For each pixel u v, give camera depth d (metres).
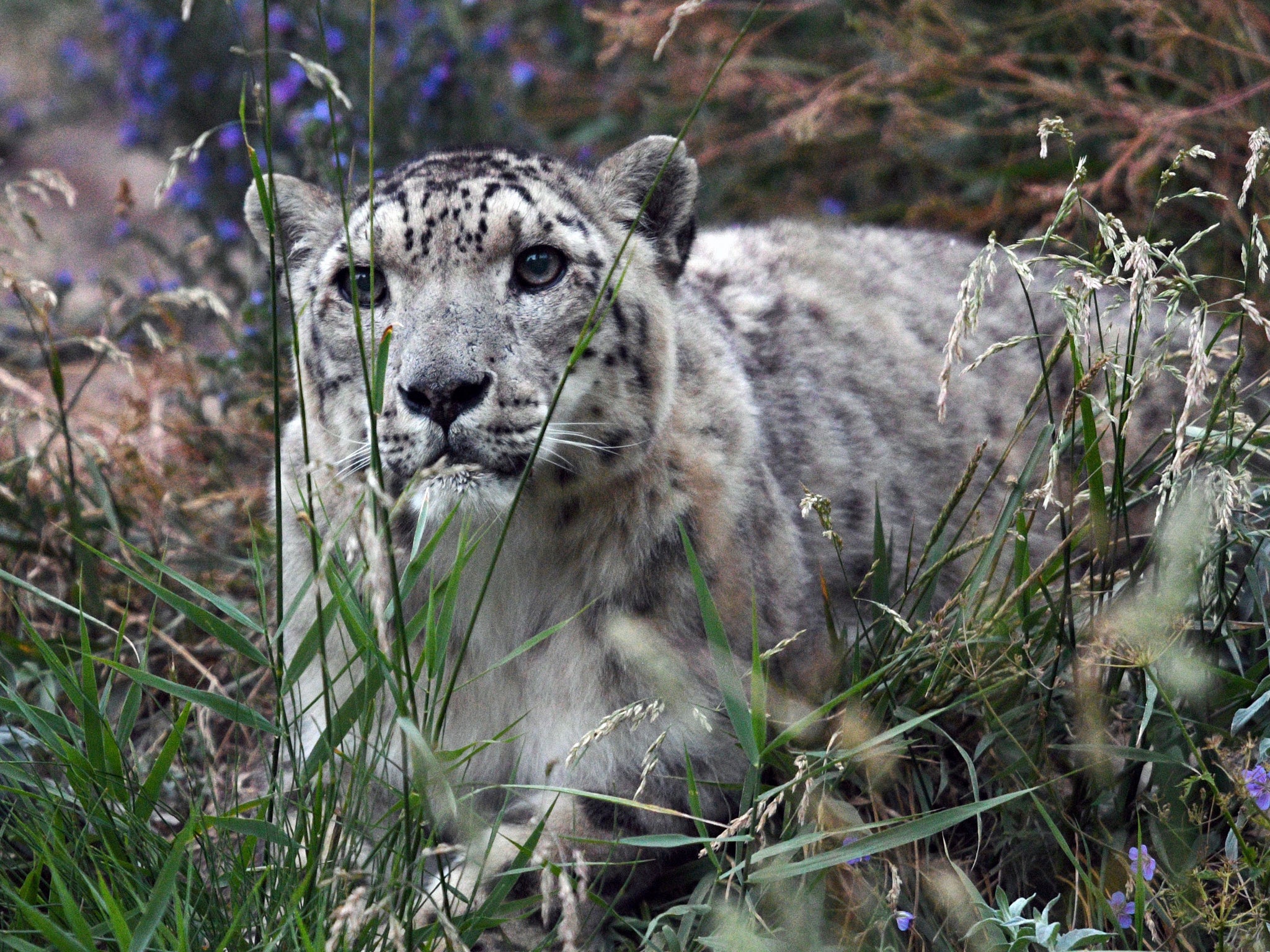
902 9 12.76
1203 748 6.24
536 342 6.46
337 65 12.51
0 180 18.69
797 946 5.51
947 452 9.03
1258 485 7.05
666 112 14.07
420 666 5.46
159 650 8.95
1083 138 11.85
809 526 8.04
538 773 7.05
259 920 5.47
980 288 6.03
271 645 6.21
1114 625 6.09
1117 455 6.41
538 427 6.39
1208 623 6.64
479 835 5.61
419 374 6.21
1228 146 10.89
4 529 9.47
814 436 8.36
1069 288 6.65
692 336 7.68
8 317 12.54
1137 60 12.21
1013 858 6.38
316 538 5.64
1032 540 8.70
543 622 7.05
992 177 12.26
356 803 6.01
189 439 10.88
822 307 9.07
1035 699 6.66
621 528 6.86
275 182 7.63
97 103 20.48
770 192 13.52
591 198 7.13
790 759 6.43
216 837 6.49
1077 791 6.37
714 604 6.27
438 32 13.26
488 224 6.50
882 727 6.58
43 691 7.62
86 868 5.81
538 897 5.77
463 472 6.16
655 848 6.71
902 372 9.04
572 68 15.24
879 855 6.20
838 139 13.15
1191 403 5.82
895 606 7.37
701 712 6.70
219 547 10.15
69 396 11.86
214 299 9.72
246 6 14.86
